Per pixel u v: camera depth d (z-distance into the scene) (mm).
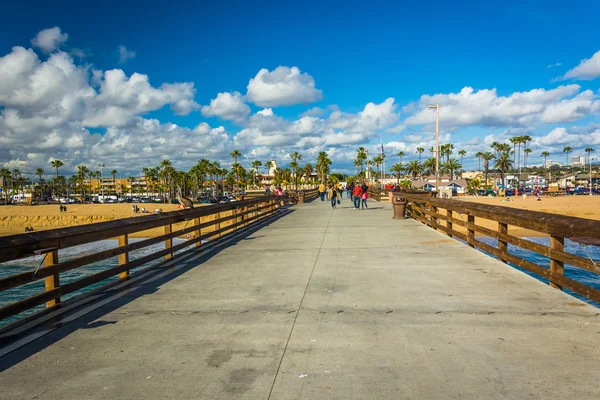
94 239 5953
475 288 6027
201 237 10500
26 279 4633
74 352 3928
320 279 6758
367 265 7848
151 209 68875
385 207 26328
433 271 7230
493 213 8055
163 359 3742
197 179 134000
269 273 7301
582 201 73562
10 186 153500
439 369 3445
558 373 3338
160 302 5562
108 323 4727
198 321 4766
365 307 5188
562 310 4941
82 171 149750
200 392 3141
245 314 4992
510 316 4746
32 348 4031
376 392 3090
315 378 3328
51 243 5086
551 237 5883
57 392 3186
